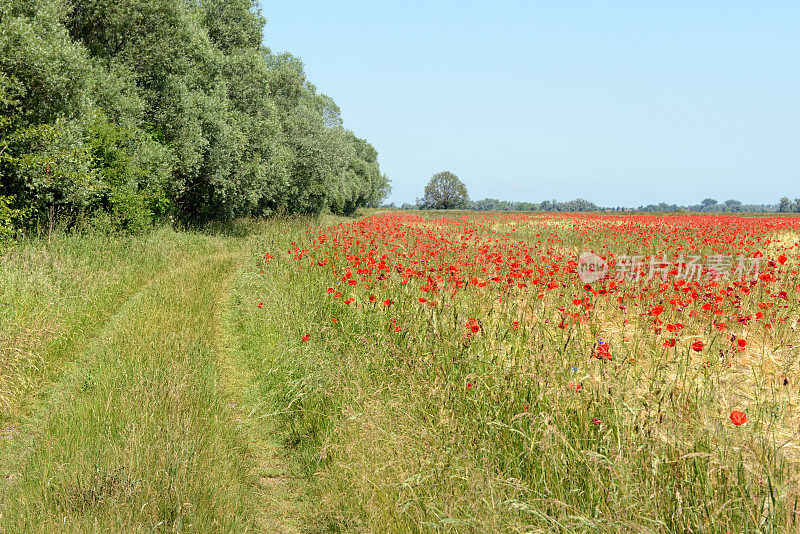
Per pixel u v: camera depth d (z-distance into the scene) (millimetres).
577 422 3902
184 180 23859
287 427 5465
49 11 15664
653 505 2951
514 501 2988
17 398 5922
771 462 3328
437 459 3795
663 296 8211
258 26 31312
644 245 17500
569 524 2918
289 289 9898
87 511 3709
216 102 24281
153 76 21891
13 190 14812
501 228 27109
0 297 7977
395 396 4828
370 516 3785
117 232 16516
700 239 17906
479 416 4125
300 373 6102
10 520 3682
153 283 11766
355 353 5750
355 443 4312
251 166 27156
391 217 28188
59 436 4934
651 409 4070
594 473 3180
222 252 18594
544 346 5059
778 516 2771
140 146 19688
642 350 6492
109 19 19422
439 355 5234
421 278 8461
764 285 8867
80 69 15328
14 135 13836
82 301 9102
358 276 9273
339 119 56500
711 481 3123
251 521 4008
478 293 8195
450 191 133750
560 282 9250
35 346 6801
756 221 26688
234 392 6480
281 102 37750
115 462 4223
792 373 5914
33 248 11508
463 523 3064
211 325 8922
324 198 42812
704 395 4469
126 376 6219
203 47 23875
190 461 4387
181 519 3727
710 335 6961
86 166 15273
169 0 20656
